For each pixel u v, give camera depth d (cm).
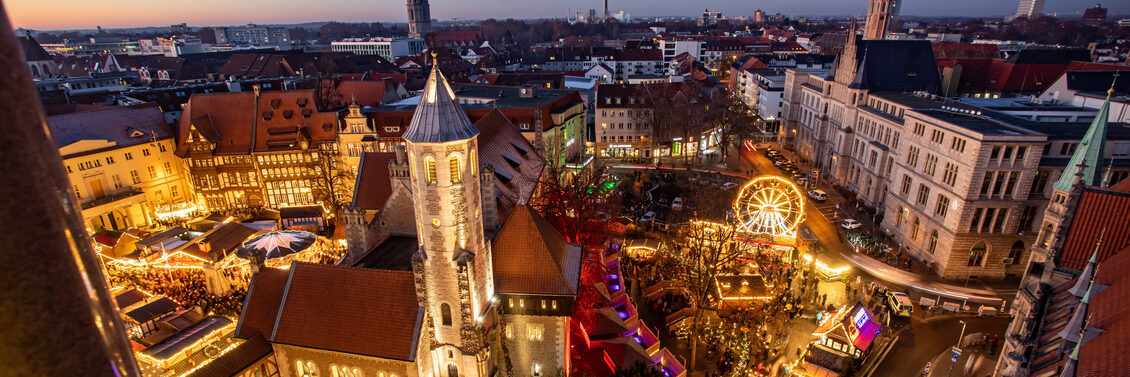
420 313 4331
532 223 4812
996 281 7075
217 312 6228
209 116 9612
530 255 4766
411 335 4312
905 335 5888
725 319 6106
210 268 6512
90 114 9075
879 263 7556
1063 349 3600
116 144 8938
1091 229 4403
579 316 5528
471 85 13062
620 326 5531
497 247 4822
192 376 4197
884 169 9175
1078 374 3142
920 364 5422
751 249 7194
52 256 447
